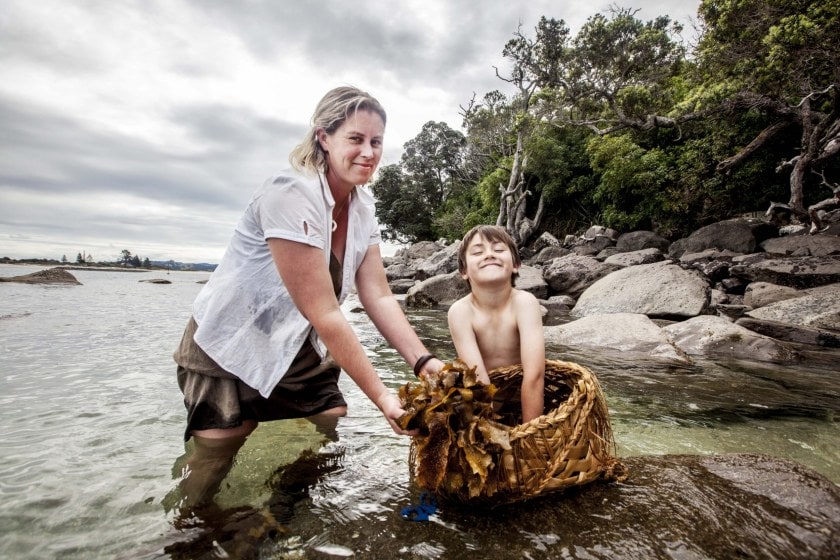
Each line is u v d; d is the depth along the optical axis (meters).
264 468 2.07
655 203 22.27
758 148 17.98
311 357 2.62
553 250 21.98
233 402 2.31
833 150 15.45
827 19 12.38
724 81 15.44
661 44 20.66
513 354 2.69
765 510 1.58
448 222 36.41
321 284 1.90
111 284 24.44
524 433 1.60
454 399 1.57
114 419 2.76
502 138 32.03
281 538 1.50
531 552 1.39
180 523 1.60
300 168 2.05
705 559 1.33
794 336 6.69
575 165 27.06
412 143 48.00
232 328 2.24
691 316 8.96
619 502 1.66
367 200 2.50
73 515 1.65
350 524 1.58
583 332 6.43
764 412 3.19
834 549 1.38
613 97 20.41
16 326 6.84
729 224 17.56
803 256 13.17
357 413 2.94
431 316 10.62
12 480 1.93
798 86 14.82
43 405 3.03
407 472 2.04
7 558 1.39
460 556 1.38
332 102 2.08
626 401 3.44
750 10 14.05
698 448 2.48
